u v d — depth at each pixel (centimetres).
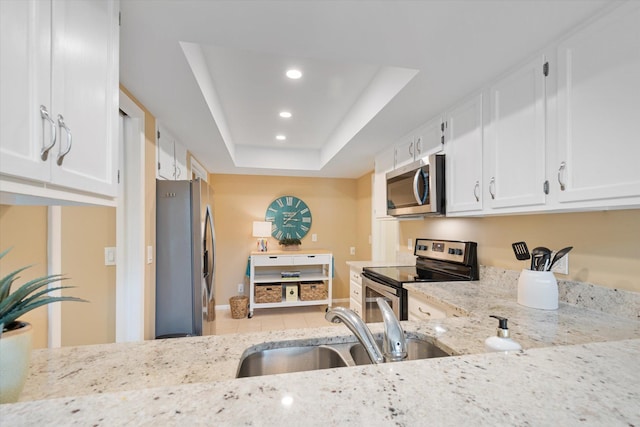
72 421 42
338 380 54
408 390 51
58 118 74
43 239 114
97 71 91
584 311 142
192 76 167
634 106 104
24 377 62
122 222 194
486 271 208
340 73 217
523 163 149
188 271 226
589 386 54
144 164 203
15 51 62
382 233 423
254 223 446
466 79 170
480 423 43
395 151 287
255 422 42
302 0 114
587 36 119
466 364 61
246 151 413
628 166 105
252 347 98
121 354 91
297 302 425
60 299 68
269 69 210
